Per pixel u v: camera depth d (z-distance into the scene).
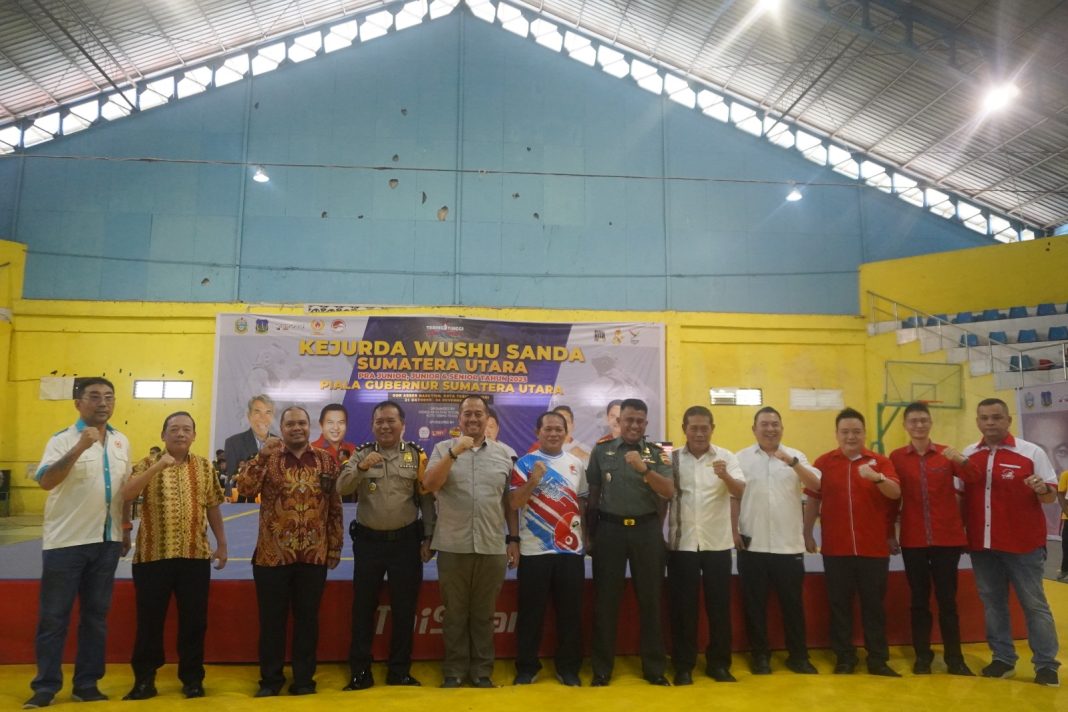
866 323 15.60
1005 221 16.30
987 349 13.17
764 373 15.33
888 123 15.03
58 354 14.50
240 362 14.05
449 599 3.97
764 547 4.36
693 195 16.14
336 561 4.03
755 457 4.50
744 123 16.44
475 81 16.22
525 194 15.94
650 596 4.10
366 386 14.11
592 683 4.02
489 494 4.02
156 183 15.33
